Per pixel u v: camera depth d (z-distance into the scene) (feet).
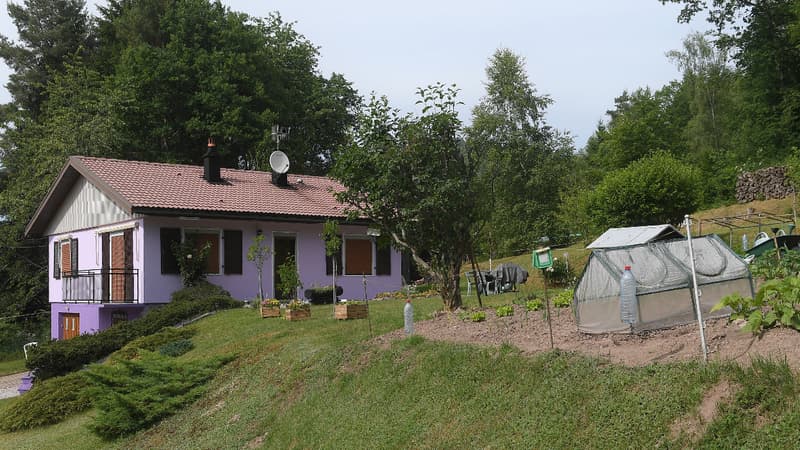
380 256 89.51
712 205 118.62
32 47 160.97
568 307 36.42
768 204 98.94
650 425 20.47
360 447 28.48
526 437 23.22
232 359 48.24
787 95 124.06
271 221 82.02
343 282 86.48
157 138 126.11
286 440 32.55
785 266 35.91
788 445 16.94
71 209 92.22
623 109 262.26
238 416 38.14
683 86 204.64
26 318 126.21
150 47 127.03
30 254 128.57
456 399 28.25
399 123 44.14
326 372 37.47
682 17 131.44
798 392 18.45
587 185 141.59
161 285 75.61
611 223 91.66
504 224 135.23
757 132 131.44
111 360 58.59
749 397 19.17
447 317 40.22
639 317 27.48
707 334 25.07
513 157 150.92
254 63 131.95
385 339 38.52
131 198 74.18
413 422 28.30
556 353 27.50
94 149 114.73
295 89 145.48
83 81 127.03
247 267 80.94
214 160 87.30
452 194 42.86
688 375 21.76
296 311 57.82
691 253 23.58
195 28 129.59
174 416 42.70
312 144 147.95
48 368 63.31
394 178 43.27
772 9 127.13
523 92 162.91
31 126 125.49
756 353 21.58
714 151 147.74
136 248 76.23
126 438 42.14
